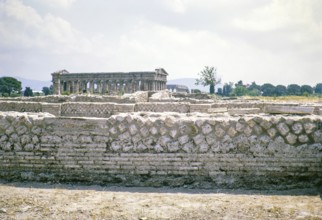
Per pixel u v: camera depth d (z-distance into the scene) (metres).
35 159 7.12
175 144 6.84
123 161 6.92
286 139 6.68
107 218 4.75
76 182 6.98
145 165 6.89
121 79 80.62
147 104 18.80
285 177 6.68
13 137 7.17
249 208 5.12
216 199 5.64
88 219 4.71
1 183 6.83
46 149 7.09
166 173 6.86
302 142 6.66
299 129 6.66
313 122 6.66
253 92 102.69
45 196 5.77
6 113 7.66
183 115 8.12
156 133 6.90
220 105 18.55
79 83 83.81
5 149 7.18
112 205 5.30
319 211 4.97
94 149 6.99
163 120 6.90
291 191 6.32
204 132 6.81
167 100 23.16
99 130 6.98
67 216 4.82
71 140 7.04
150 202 5.47
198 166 6.80
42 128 7.11
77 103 19.00
